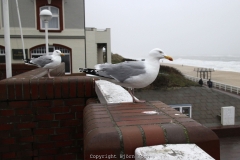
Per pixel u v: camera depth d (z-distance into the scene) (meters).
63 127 3.24
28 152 3.16
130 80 2.80
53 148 3.22
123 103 2.61
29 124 3.16
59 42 17.67
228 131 11.91
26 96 3.12
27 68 7.90
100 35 18.73
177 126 1.66
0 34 16.66
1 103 3.09
